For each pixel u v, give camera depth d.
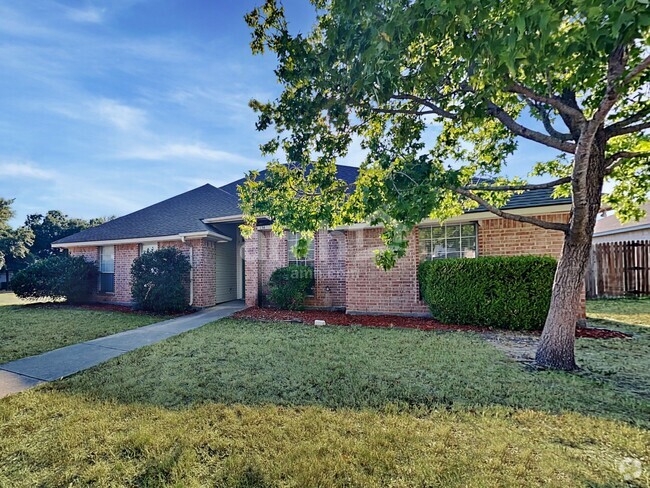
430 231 9.09
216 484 2.35
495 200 7.01
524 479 2.31
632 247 11.94
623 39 2.54
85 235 13.89
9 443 2.90
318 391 3.92
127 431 3.05
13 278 12.62
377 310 9.34
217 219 11.88
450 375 4.38
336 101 4.51
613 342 5.95
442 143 6.41
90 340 6.79
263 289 11.41
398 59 3.46
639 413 3.28
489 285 7.26
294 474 2.41
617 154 4.88
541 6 2.34
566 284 4.72
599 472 2.38
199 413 3.38
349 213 5.32
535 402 3.54
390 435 2.89
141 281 10.47
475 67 3.77
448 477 2.34
